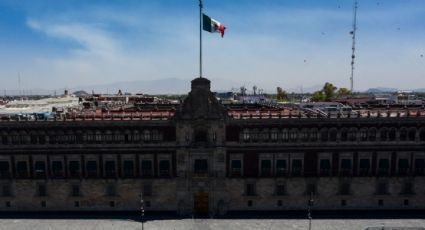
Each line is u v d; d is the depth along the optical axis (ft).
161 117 268.00
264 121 259.80
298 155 264.11
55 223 248.11
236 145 261.85
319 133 261.65
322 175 265.34
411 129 260.83
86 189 268.41
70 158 265.13
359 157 264.11
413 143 261.65
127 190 268.41
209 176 264.11
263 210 269.44
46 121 260.42
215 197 266.16
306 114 277.23
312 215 260.01
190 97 257.55
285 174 265.13
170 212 268.21
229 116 259.80
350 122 259.39
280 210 269.23
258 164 264.93
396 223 243.60
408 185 267.39
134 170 265.75
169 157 264.52
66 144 262.88
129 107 372.38
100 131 262.26
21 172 266.36
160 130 261.65
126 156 264.52
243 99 595.06
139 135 262.06
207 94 256.93
